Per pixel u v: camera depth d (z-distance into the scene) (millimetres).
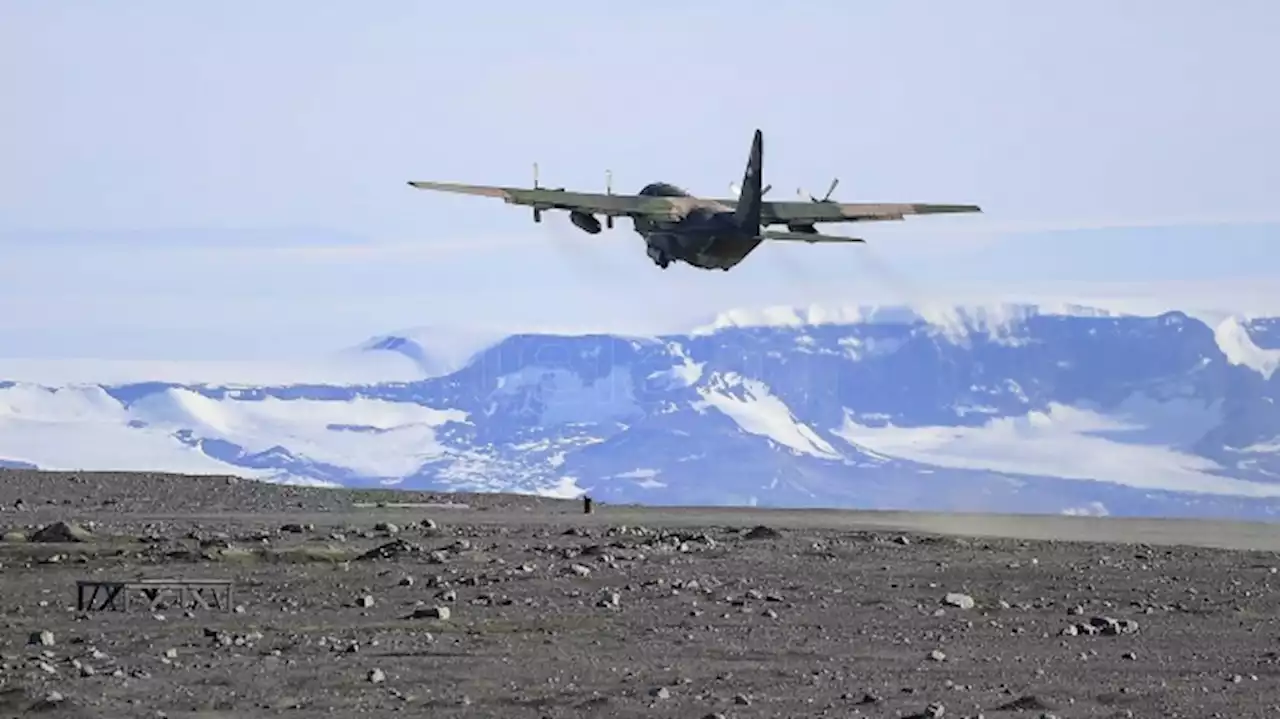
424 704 86812
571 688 91062
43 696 87562
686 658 100688
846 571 145750
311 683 91938
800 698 88312
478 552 159000
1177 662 100125
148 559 152625
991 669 97500
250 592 130250
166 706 86188
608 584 134500
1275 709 85875
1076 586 136250
